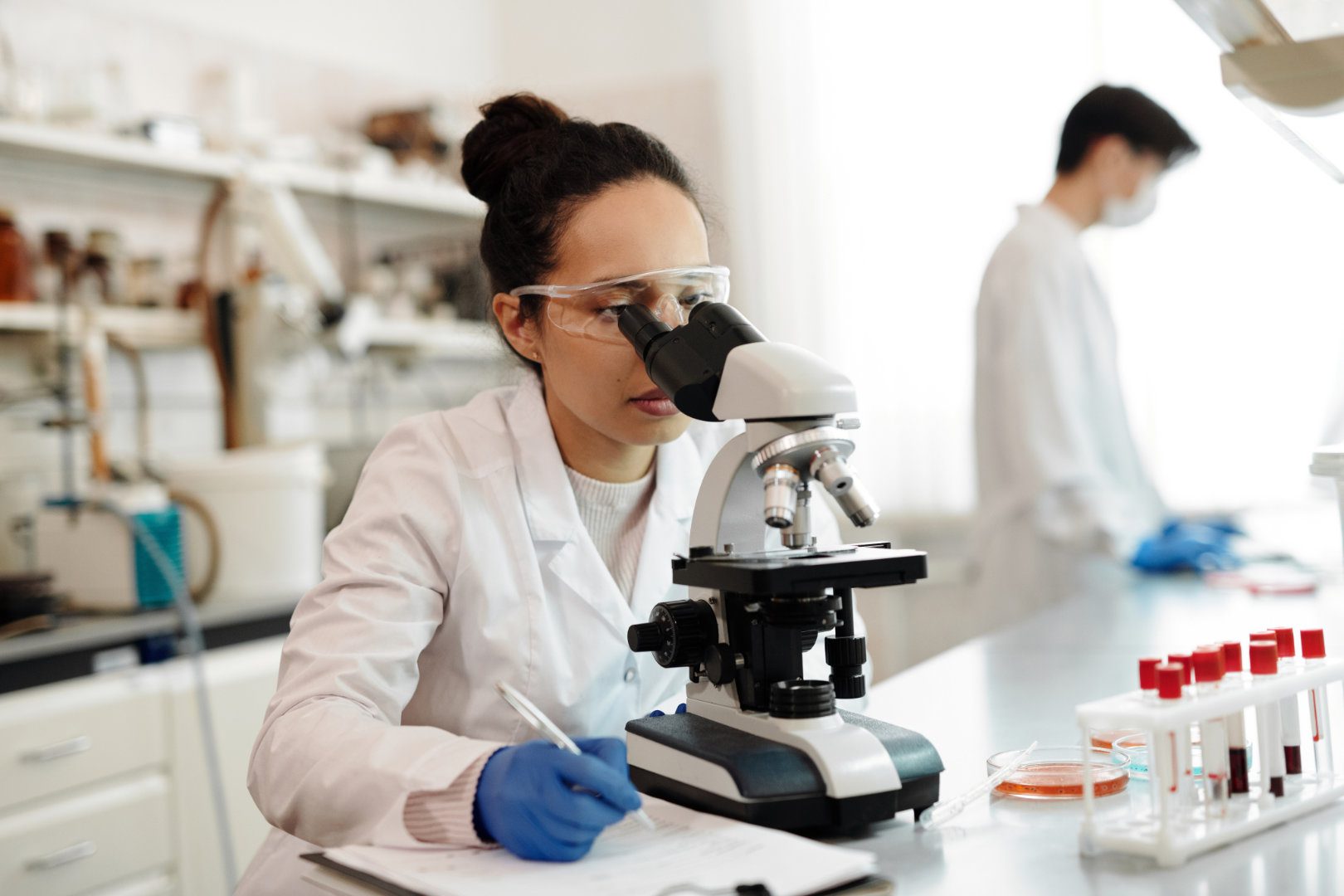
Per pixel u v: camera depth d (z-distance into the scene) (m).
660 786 0.97
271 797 1.02
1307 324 3.25
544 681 1.23
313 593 1.16
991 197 3.59
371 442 3.52
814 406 0.88
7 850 1.97
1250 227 3.29
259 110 3.35
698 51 4.01
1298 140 1.25
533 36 4.30
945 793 0.99
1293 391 3.27
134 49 3.06
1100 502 2.42
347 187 3.24
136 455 3.00
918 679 1.54
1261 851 0.80
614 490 1.34
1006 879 0.78
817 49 3.77
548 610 1.25
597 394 1.17
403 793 0.90
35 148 2.61
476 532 1.23
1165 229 3.38
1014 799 0.95
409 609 1.15
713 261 1.31
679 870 0.80
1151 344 3.40
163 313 2.88
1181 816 0.84
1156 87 3.37
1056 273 2.46
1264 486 3.31
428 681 1.27
